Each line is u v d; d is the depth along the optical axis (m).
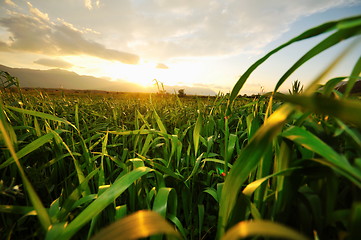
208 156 1.40
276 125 0.40
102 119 2.68
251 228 0.30
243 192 0.61
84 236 0.76
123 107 3.84
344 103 0.21
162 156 1.61
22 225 0.90
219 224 0.61
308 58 0.48
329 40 0.42
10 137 0.96
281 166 0.60
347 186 0.58
